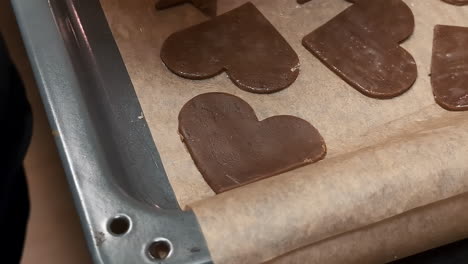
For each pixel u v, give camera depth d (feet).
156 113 1.28
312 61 1.36
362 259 1.09
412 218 1.08
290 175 1.07
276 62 1.34
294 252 1.03
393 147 1.10
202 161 1.21
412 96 1.33
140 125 1.26
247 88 1.31
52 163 1.33
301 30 1.41
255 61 1.34
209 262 0.98
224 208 1.02
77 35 1.35
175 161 1.23
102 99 1.27
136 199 1.06
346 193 1.04
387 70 1.34
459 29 1.41
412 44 1.40
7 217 0.78
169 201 1.18
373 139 1.27
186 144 1.24
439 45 1.39
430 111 1.31
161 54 1.33
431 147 1.09
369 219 1.04
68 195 1.31
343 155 1.11
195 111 1.26
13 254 0.81
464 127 1.13
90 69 1.31
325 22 1.42
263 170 1.20
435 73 1.35
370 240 1.07
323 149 1.23
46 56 1.14
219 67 1.33
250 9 1.40
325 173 1.06
